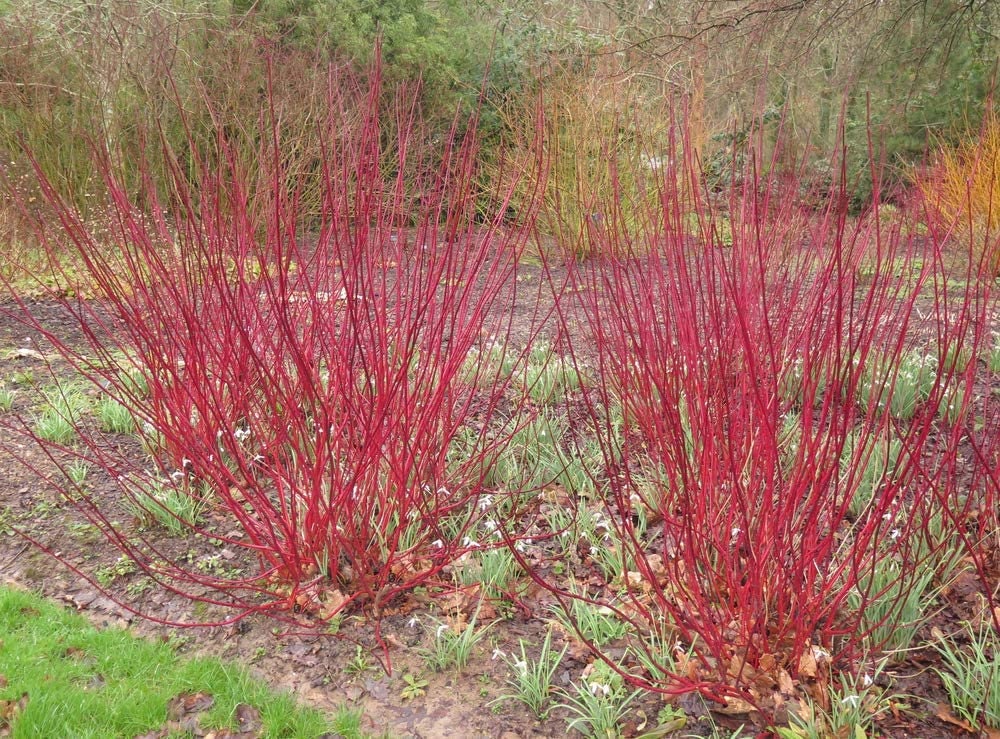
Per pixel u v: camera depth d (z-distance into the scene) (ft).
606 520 10.94
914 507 7.98
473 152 9.54
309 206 18.74
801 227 11.71
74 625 9.24
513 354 16.39
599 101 25.16
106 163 10.54
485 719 8.02
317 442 9.27
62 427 13.12
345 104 12.74
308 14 30.50
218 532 11.07
